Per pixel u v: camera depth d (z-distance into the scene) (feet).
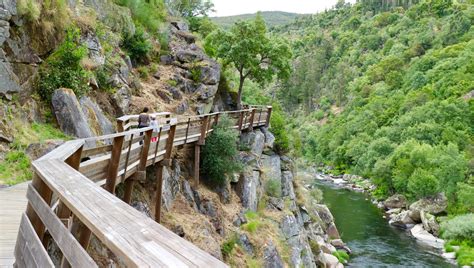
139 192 41.27
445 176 136.36
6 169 28.73
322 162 264.93
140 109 55.88
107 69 50.57
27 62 36.86
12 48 35.01
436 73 278.46
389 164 162.50
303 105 395.14
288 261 58.29
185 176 54.85
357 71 408.46
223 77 85.76
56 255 21.57
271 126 89.40
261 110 81.15
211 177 59.00
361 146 224.53
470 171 147.84
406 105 244.22
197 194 52.60
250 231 55.67
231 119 63.10
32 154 31.37
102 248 28.37
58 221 9.23
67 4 46.50
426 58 310.45
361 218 124.47
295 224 69.72
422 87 271.90
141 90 61.52
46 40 39.91
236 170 61.00
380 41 449.89
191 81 74.02
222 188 59.57
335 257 83.41
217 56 82.23
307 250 69.87
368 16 566.36
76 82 40.27
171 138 40.65
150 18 79.82
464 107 209.87
